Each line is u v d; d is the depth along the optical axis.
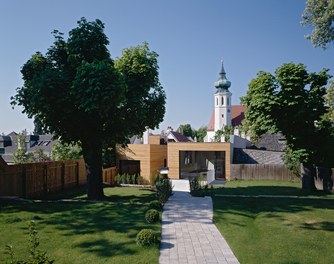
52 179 19.14
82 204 14.02
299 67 20.23
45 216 11.65
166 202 15.35
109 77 13.33
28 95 14.24
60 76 13.89
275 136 39.16
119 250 8.32
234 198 17.23
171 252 8.60
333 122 21.39
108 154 28.53
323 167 22.50
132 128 17.09
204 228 10.95
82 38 14.94
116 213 12.34
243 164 29.69
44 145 57.25
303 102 20.27
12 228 9.99
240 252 8.64
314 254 8.51
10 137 62.16
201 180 22.31
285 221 12.03
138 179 25.50
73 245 8.60
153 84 17.09
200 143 29.53
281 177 28.64
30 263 4.92
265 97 20.39
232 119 83.88
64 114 14.20
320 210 14.16
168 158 29.72
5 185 15.12
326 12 18.50
